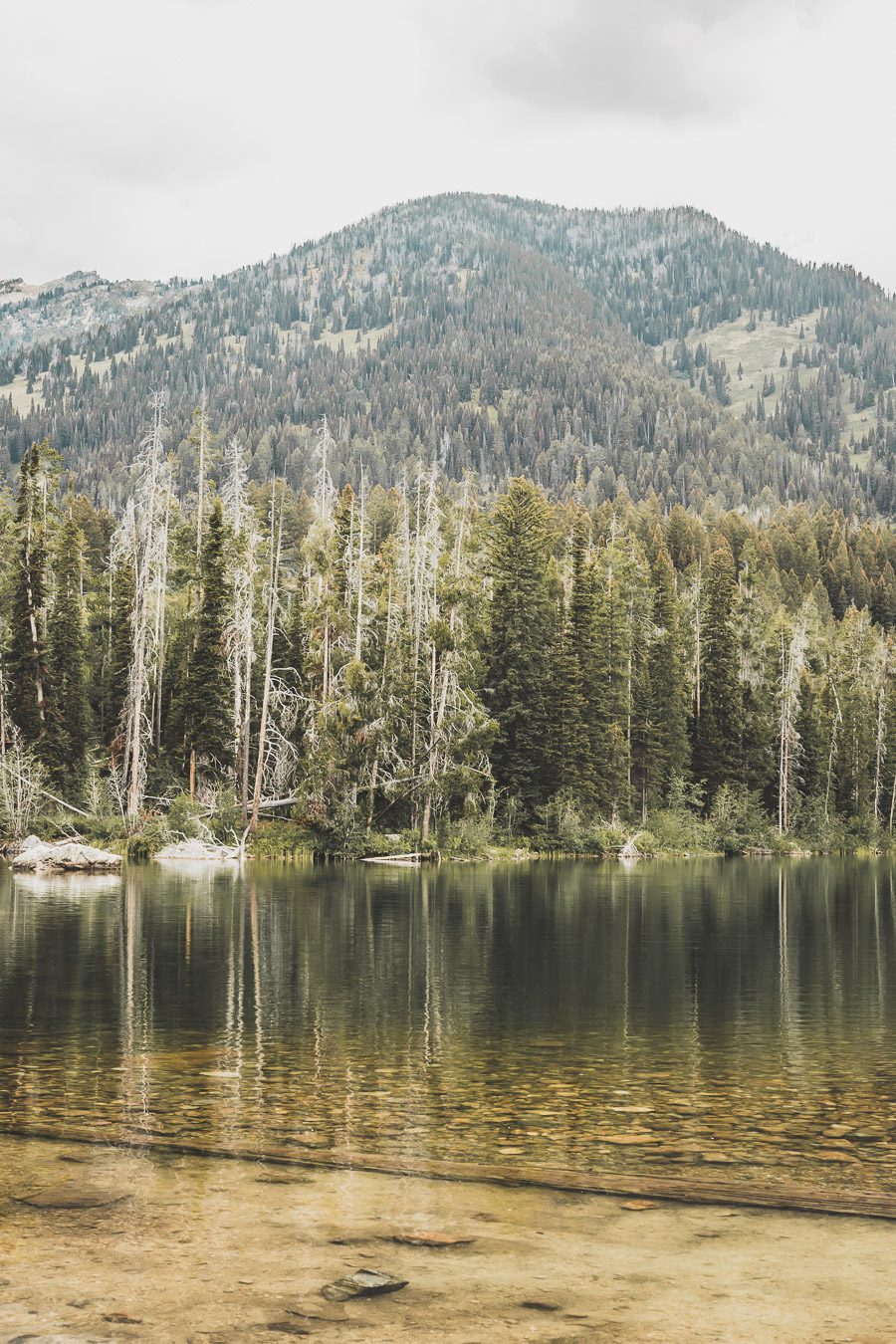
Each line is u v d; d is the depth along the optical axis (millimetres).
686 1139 10969
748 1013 17984
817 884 50031
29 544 64438
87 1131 10953
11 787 56031
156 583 67188
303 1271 7539
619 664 83062
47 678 63875
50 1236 8164
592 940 27672
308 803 58062
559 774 72375
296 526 133000
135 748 57938
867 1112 12008
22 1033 15820
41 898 36000
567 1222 8625
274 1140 10719
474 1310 6941
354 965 22688
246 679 62281
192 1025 16438
